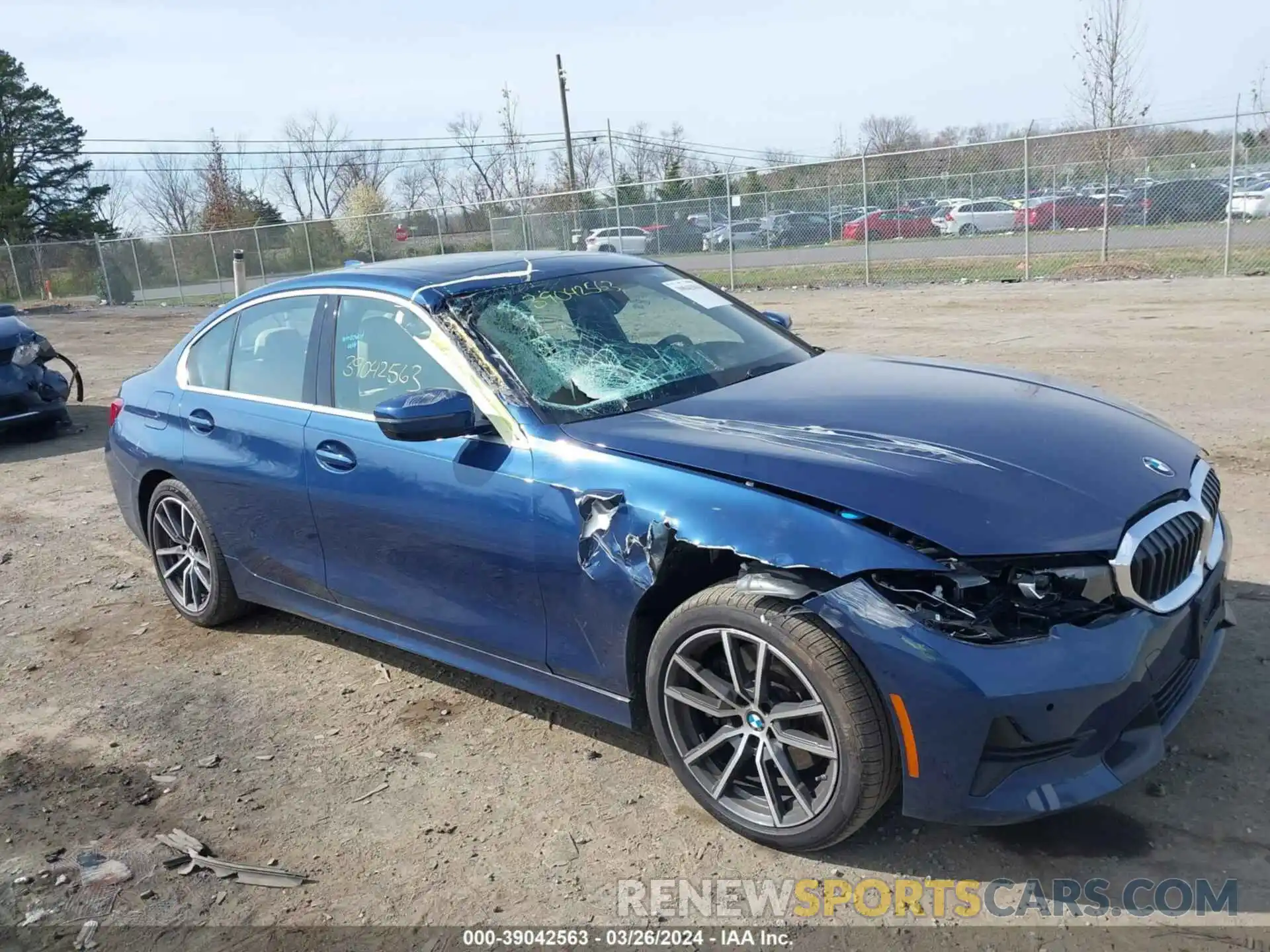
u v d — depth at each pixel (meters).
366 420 3.76
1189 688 2.90
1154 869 2.69
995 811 2.51
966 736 2.48
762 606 2.73
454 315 3.62
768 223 22.27
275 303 4.32
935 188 21.09
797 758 2.94
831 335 12.53
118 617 5.16
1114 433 3.12
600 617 3.09
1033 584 2.49
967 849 2.85
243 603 4.81
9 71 52.91
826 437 2.99
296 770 3.58
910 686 2.51
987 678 2.44
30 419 9.39
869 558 2.55
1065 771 2.54
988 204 20.84
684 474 2.90
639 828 3.08
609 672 3.16
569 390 3.42
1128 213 19.12
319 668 4.39
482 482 3.31
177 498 4.72
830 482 2.72
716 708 2.94
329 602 4.17
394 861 3.03
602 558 3.01
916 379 3.66
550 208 26.28
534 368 3.47
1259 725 3.25
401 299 3.77
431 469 3.47
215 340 4.62
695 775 3.04
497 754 3.57
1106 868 2.71
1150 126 16.27
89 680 4.45
